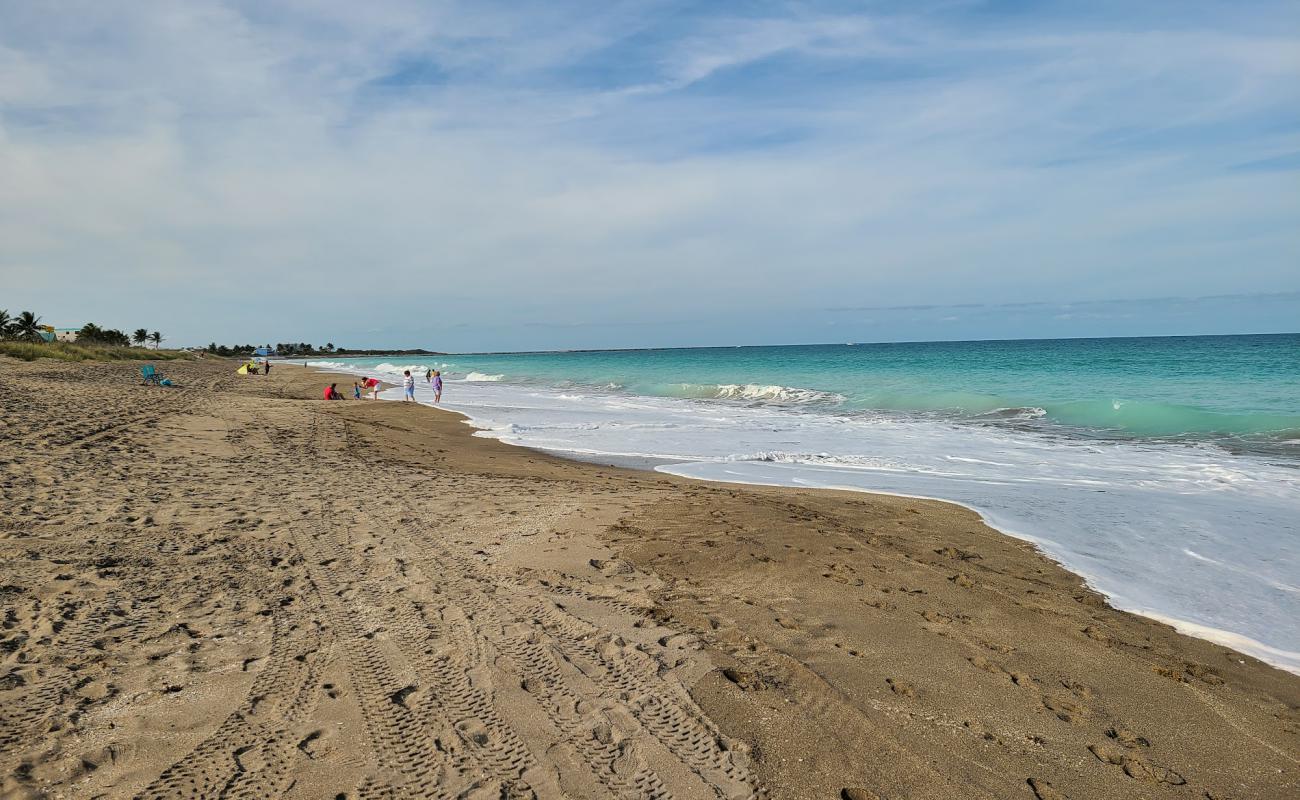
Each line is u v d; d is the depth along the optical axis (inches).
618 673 157.2
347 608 191.6
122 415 595.2
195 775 115.4
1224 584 235.6
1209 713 152.4
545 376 1911.9
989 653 177.8
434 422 756.6
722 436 628.7
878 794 118.8
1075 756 133.7
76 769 115.3
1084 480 408.2
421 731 131.6
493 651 166.2
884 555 258.8
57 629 169.5
